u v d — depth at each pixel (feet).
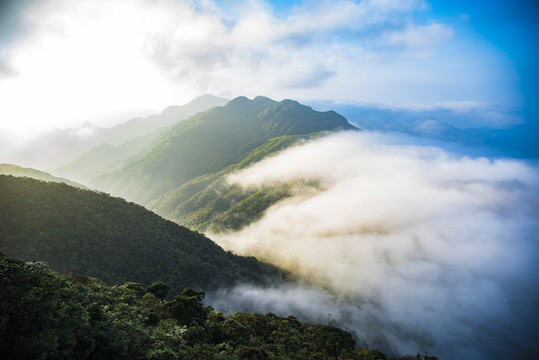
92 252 269.85
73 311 85.25
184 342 113.91
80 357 77.87
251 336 168.35
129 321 105.81
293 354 165.37
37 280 89.04
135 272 274.98
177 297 153.07
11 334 71.92
